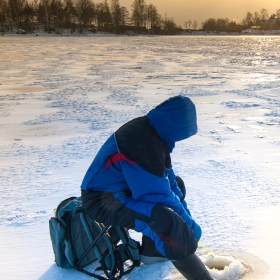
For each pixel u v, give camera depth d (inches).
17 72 802.2
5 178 194.2
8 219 142.3
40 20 4323.3
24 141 278.2
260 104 418.3
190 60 1115.9
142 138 84.9
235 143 255.8
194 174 189.9
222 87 566.9
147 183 84.0
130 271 101.0
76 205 102.9
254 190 163.8
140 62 1050.7
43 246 120.1
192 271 87.4
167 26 4889.3
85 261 103.0
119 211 88.1
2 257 114.2
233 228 125.6
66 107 417.1
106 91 536.4
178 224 83.4
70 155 233.5
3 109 410.9
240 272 98.3
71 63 1011.3
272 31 5615.2
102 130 305.0
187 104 85.7
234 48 1782.7
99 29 4404.5
